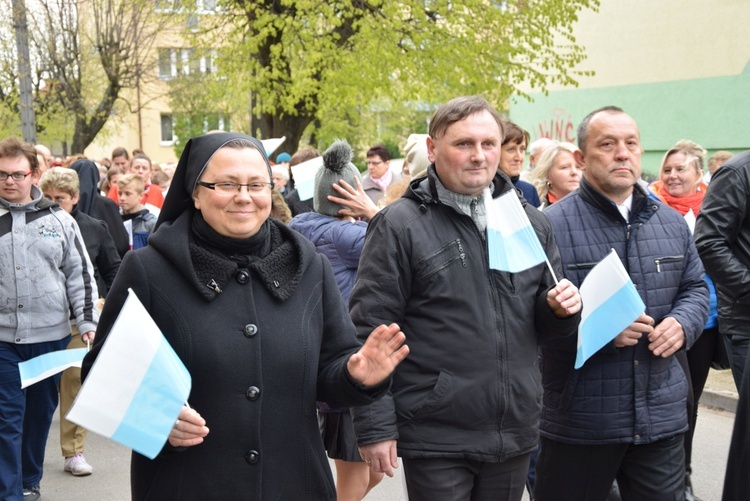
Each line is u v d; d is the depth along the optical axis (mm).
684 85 15586
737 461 3211
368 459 3023
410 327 3107
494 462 3045
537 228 3299
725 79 14594
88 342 4934
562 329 3092
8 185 4793
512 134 5641
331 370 2475
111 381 2031
